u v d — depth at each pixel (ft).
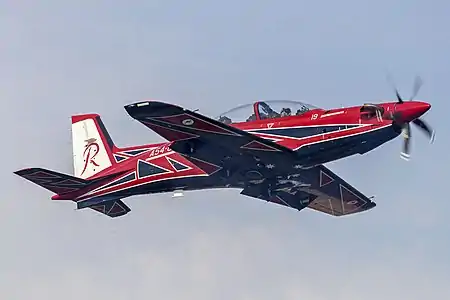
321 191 272.72
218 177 252.21
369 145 236.63
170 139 234.17
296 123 241.14
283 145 238.89
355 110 235.81
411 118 231.30
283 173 246.68
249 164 242.78
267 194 257.75
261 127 243.81
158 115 221.05
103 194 272.31
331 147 236.43
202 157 240.94
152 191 268.41
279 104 245.65
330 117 237.66
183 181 260.01
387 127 231.30
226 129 226.38
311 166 242.99
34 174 262.67
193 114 220.64
